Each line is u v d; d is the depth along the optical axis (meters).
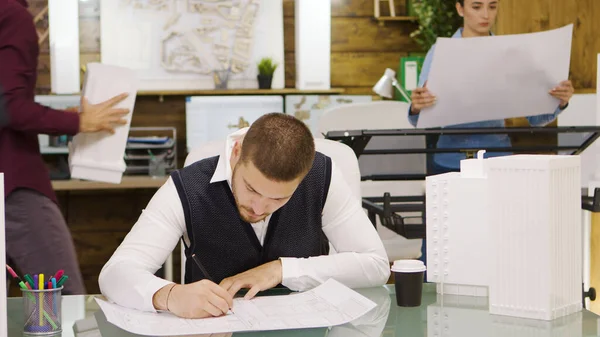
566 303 1.39
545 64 2.43
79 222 4.94
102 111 2.53
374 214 2.44
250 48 4.93
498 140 3.09
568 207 1.38
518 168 1.34
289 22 4.98
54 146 4.54
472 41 2.38
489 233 1.45
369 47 5.07
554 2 3.45
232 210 1.72
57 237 2.58
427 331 1.30
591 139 2.32
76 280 2.62
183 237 1.80
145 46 4.87
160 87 4.89
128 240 1.64
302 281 1.61
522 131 2.21
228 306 1.41
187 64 4.90
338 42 5.05
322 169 1.79
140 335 1.29
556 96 2.49
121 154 2.59
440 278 1.56
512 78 2.44
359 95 5.00
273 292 1.61
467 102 2.47
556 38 2.41
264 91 4.86
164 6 4.88
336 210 1.80
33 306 1.31
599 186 2.32
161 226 1.67
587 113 3.32
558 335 1.27
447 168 3.05
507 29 3.45
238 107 4.81
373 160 3.01
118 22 4.85
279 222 1.75
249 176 1.46
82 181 4.32
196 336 1.28
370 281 1.68
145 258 1.62
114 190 4.95
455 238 1.54
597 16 3.45
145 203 4.99
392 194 3.18
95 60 4.90
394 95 5.00
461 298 1.53
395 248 3.20
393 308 1.47
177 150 4.98
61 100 4.62
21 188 2.51
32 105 2.48
